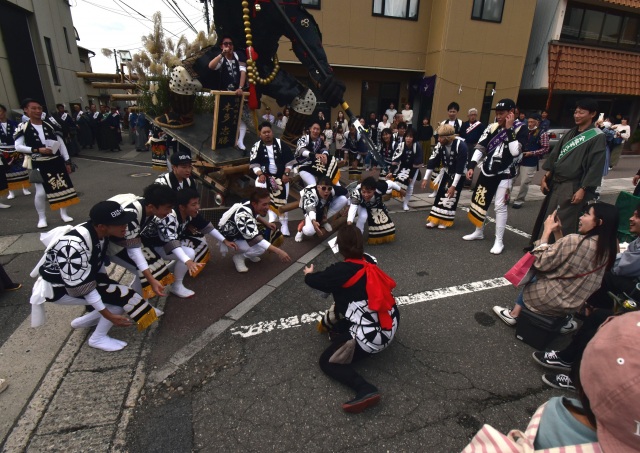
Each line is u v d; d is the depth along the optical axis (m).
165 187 2.72
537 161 6.53
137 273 2.93
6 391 2.29
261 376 2.48
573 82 13.18
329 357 2.34
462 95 12.62
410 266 4.23
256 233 3.61
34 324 2.41
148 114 5.77
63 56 14.82
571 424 0.91
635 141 15.60
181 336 2.88
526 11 12.39
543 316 2.69
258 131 6.19
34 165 4.99
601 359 0.76
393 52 12.49
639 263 2.56
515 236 5.28
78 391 2.32
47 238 2.35
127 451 1.95
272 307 3.30
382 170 6.58
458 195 5.29
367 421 2.14
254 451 1.96
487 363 2.64
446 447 1.99
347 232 2.39
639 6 13.30
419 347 2.80
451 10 11.62
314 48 5.49
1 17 11.04
